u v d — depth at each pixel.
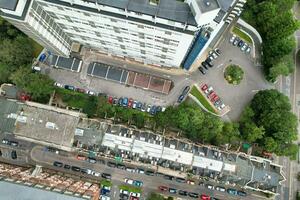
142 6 110.94
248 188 153.00
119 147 144.50
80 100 165.00
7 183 140.75
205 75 164.88
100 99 162.38
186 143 148.62
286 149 152.38
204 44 133.25
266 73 162.12
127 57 164.62
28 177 150.12
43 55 166.12
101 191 164.00
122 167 164.00
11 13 114.50
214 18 115.69
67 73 167.38
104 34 139.75
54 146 154.38
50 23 133.00
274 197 160.12
